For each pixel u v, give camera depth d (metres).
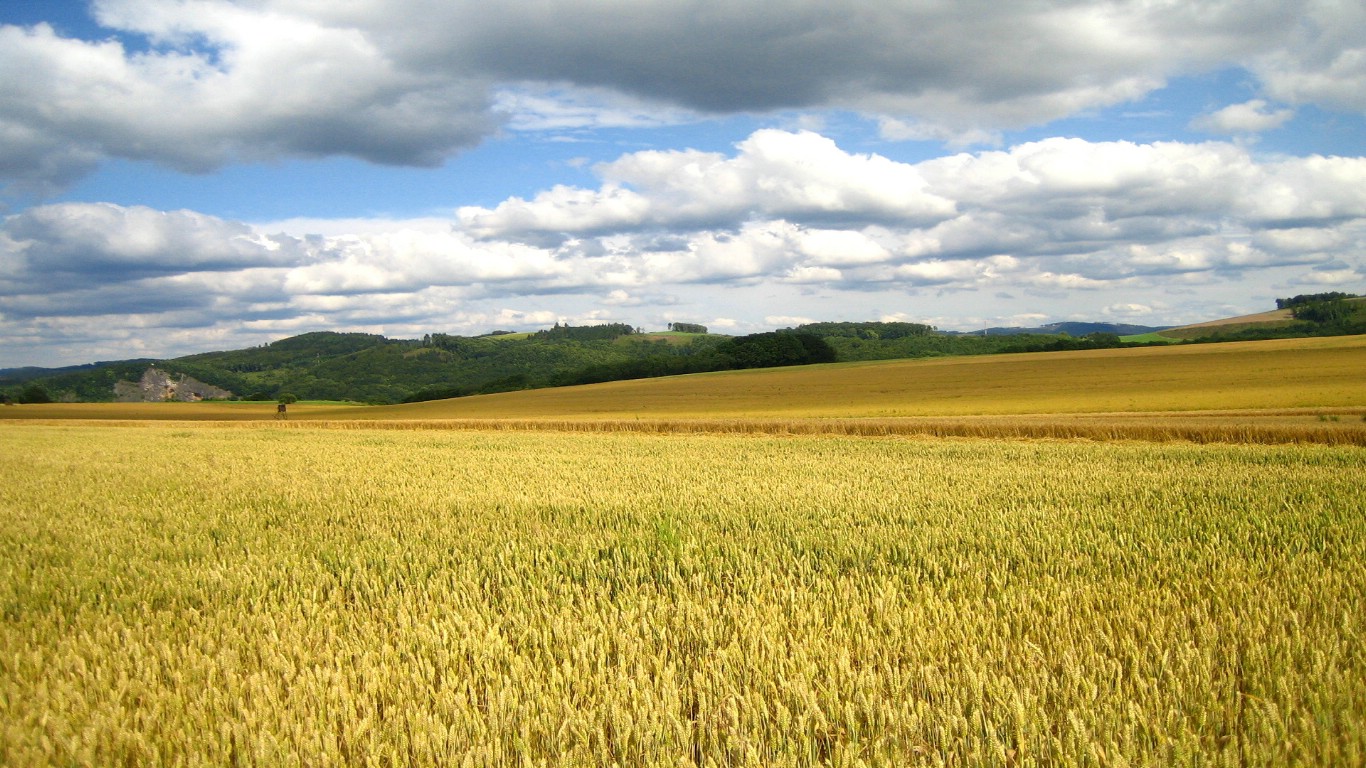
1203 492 11.19
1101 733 3.48
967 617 5.00
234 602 6.02
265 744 3.38
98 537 8.98
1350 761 3.24
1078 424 26.86
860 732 3.58
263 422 57.00
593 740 3.55
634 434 33.50
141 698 4.02
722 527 9.05
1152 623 4.83
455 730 3.50
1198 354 69.81
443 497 12.19
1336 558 6.68
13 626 5.44
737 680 4.12
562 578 6.59
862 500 11.00
